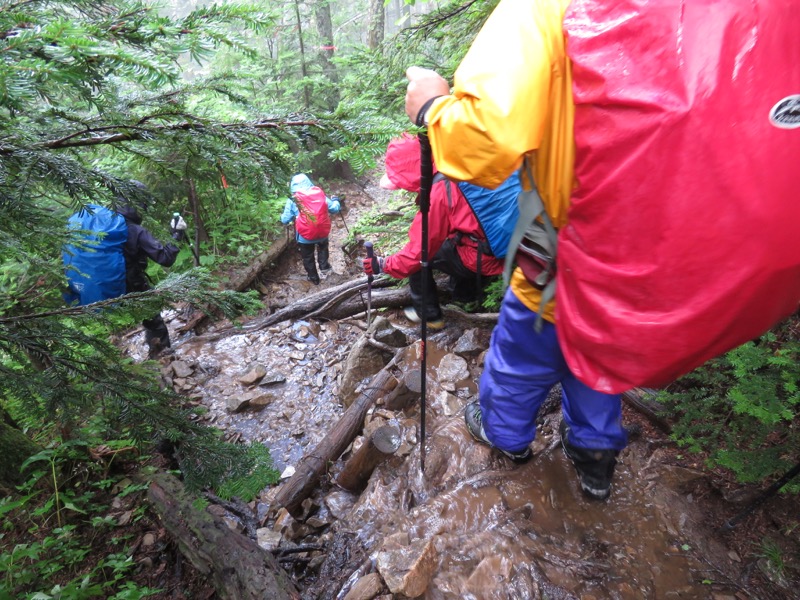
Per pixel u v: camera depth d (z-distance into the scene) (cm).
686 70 98
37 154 147
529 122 121
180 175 168
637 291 117
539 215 152
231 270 674
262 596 225
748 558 204
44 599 208
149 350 481
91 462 314
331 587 225
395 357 379
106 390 201
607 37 109
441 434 283
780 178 96
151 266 632
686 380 271
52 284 258
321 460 316
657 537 216
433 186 340
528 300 180
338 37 1238
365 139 146
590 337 130
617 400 205
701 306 110
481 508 234
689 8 99
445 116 130
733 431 225
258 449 232
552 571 204
